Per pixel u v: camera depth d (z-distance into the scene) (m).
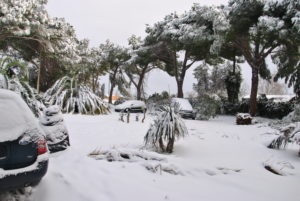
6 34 15.57
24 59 21.53
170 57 25.80
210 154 5.58
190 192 3.35
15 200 2.90
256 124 12.82
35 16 15.41
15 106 2.98
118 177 3.63
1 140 2.61
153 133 5.41
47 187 3.23
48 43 17.62
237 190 3.52
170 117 5.50
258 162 5.09
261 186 3.71
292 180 4.05
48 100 13.16
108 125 9.45
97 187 3.29
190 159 5.01
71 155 4.50
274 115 18.14
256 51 17.09
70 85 14.49
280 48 18.89
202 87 30.86
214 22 14.52
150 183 3.55
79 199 2.98
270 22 12.66
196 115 15.66
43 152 2.91
